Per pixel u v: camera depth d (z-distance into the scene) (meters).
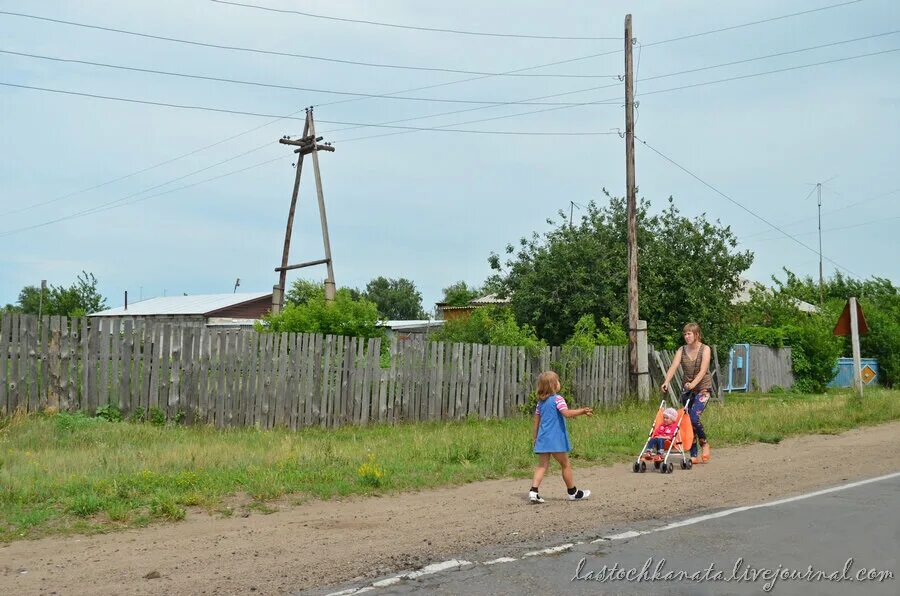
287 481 9.87
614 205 27.53
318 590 5.89
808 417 17.56
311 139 28.61
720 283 28.06
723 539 7.34
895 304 48.19
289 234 28.94
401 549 7.05
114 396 14.42
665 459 11.44
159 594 5.78
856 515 8.31
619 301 25.62
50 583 6.04
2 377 13.56
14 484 9.06
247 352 15.41
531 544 7.22
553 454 9.39
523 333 20.25
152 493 9.04
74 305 46.84
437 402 17.70
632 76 21.56
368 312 19.42
